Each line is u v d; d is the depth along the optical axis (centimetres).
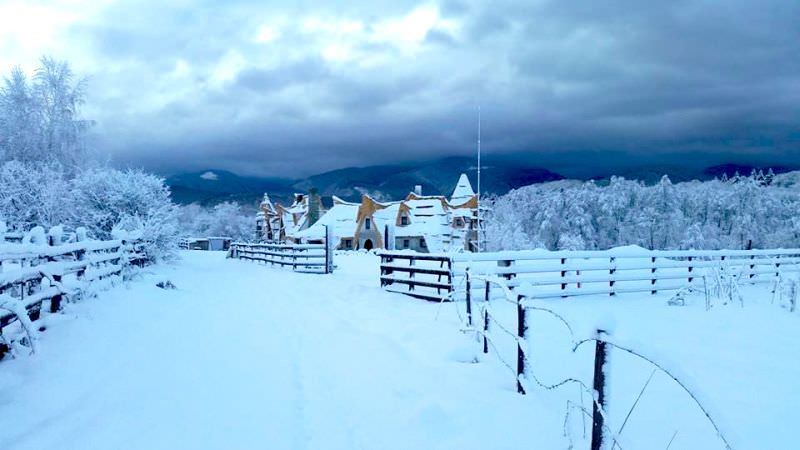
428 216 4606
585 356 647
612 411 455
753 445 393
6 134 2727
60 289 731
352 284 1538
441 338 752
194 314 930
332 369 584
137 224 1939
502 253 1172
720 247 6331
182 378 532
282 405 461
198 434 388
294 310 1026
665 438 397
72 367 541
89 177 2131
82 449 356
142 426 400
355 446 377
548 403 472
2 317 556
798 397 505
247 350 666
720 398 502
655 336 802
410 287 1227
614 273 1345
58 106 2858
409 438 392
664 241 6600
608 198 6881
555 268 1238
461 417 434
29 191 2284
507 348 688
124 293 1035
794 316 1008
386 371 577
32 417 411
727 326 892
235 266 2439
